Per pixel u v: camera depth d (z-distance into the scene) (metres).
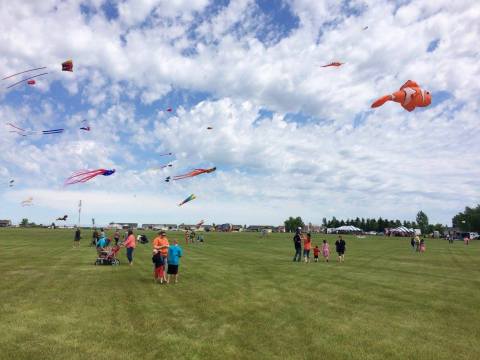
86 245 42.78
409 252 42.12
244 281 17.59
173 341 8.68
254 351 8.16
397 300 13.66
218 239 71.00
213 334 9.25
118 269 21.28
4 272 19.42
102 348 8.12
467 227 165.88
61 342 8.42
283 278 18.78
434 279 19.48
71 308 11.50
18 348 8.00
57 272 19.59
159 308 11.75
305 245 28.55
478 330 9.95
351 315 11.32
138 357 7.68
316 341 8.87
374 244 60.75
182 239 67.19
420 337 9.30
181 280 17.61
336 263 27.64
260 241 64.25
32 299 12.69
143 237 48.69
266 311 11.61
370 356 7.98
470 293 15.34
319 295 14.35
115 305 12.02
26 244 43.75
